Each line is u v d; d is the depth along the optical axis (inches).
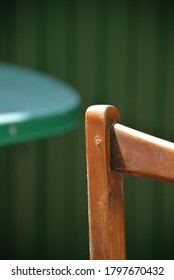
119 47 129.8
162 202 133.4
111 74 130.5
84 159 132.8
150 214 133.9
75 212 134.7
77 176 133.6
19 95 78.1
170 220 133.7
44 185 134.4
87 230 135.0
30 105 72.6
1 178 134.3
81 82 131.0
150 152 39.9
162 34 128.9
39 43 131.0
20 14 130.3
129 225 134.4
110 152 41.2
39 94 79.4
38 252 136.6
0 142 65.2
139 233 134.5
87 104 131.3
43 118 68.4
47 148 133.3
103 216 41.6
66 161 133.3
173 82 129.7
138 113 130.8
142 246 134.7
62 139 132.7
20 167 134.0
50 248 136.3
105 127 40.7
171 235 134.0
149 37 129.1
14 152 133.4
